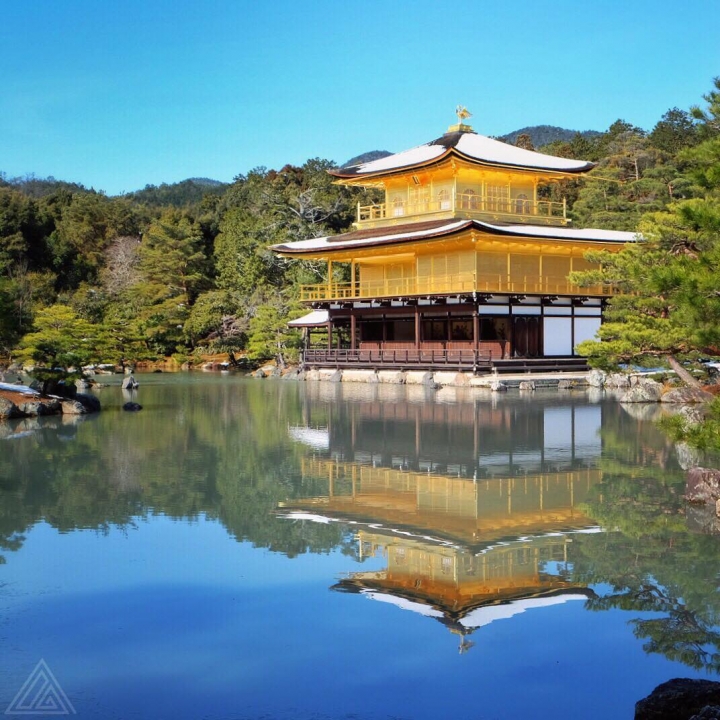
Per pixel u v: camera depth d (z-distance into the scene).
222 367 86.38
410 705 11.16
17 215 112.75
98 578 15.99
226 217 115.00
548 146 119.38
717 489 21.72
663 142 105.88
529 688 11.59
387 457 29.30
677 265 16.16
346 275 90.75
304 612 14.29
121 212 125.06
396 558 17.30
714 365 51.03
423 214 70.38
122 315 92.75
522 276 64.69
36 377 43.28
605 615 14.12
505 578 15.98
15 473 26.12
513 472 26.36
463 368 59.59
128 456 29.39
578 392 52.84
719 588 15.34
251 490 23.80
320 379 68.81
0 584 15.64
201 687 11.66
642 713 9.91
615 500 22.34
